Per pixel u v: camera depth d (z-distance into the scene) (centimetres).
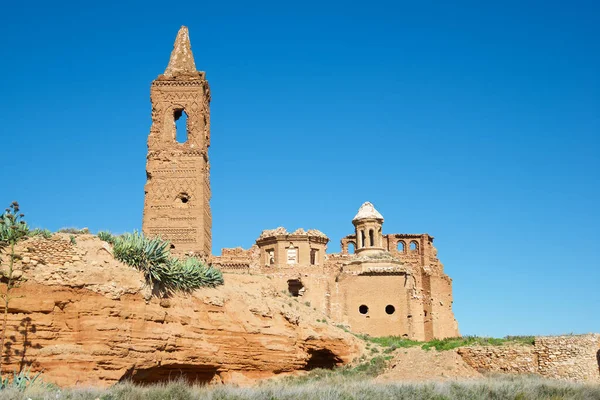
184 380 4150
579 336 5100
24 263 3812
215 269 4950
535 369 5119
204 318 4581
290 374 4934
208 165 6275
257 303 5028
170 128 6094
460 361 5306
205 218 5988
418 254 8912
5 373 3559
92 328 3881
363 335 5984
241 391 3531
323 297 7400
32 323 3741
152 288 4297
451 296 9138
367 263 7738
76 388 3431
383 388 3850
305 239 7525
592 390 4038
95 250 4166
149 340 4116
